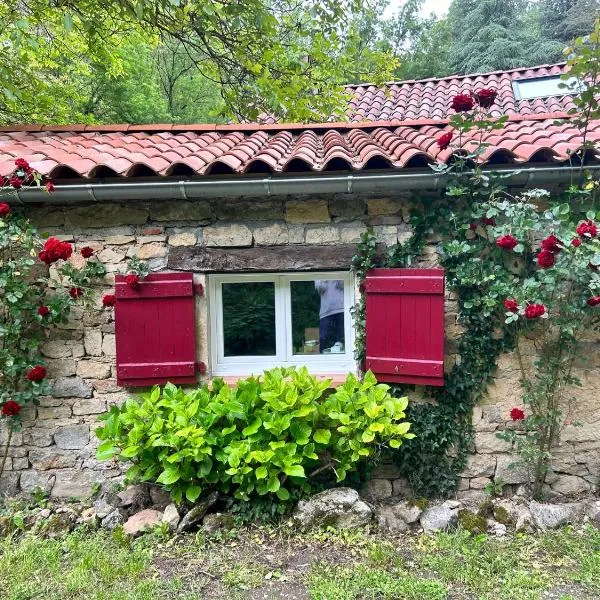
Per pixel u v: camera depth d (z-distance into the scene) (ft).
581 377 11.92
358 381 11.80
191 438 10.33
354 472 11.71
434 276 11.40
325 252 11.96
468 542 10.02
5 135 14.43
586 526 10.52
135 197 11.18
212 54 19.69
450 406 11.98
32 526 11.03
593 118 10.82
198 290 12.17
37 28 22.40
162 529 10.31
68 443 12.37
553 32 62.90
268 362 12.92
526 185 11.61
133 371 11.96
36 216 11.99
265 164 10.91
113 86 43.06
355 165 11.02
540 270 10.97
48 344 12.23
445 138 10.76
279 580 8.89
